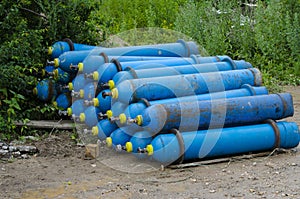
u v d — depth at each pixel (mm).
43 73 8766
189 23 13641
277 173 6730
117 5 16438
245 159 7270
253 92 7688
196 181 6500
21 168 7027
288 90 12188
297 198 5910
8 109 8156
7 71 8125
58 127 8438
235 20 13992
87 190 6254
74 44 8859
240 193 6082
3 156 7426
